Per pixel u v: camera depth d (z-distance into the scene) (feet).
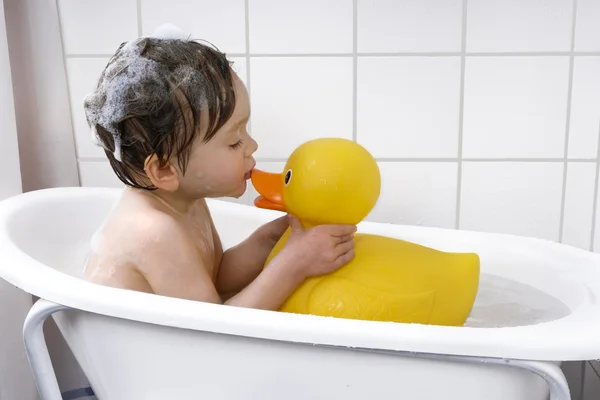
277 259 2.66
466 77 3.97
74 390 4.32
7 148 3.56
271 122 4.09
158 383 2.49
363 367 2.26
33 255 3.23
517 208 4.12
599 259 2.99
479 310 3.13
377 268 2.63
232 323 2.18
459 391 2.25
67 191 3.63
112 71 2.75
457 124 4.03
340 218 2.66
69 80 4.08
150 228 2.72
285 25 3.96
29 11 3.86
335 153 2.63
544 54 3.91
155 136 2.67
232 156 2.79
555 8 3.85
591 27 3.86
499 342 2.05
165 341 2.38
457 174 4.10
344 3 3.92
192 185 2.82
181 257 2.73
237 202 4.26
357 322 2.16
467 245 3.32
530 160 4.05
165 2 3.97
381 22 3.92
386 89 4.01
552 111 3.98
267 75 4.03
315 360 2.27
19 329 3.66
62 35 4.02
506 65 3.94
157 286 2.71
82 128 4.13
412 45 3.94
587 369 4.12
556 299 2.92
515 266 3.16
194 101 2.64
